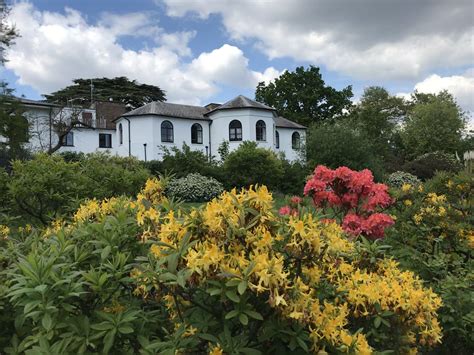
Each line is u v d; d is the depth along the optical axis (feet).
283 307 6.33
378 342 8.18
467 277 11.57
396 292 7.99
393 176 91.91
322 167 15.80
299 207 8.21
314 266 7.47
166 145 112.98
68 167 18.49
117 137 122.01
